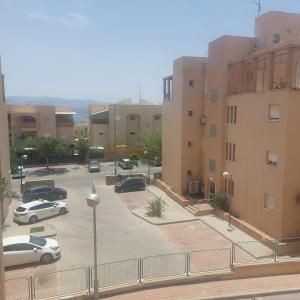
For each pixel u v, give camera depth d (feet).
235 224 81.71
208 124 100.68
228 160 89.30
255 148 76.43
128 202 108.06
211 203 94.73
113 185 137.08
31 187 120.26
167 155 122.31
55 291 50.16
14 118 194.49
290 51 65.72
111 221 88.99
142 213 93.91
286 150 66.64
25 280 54.75
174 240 74.84
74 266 61.67
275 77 79.87
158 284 52.85
